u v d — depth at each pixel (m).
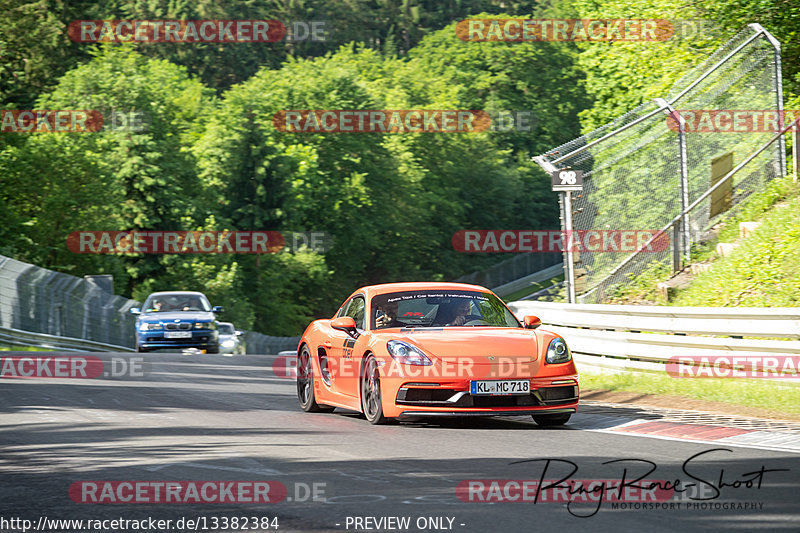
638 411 21.47
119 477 14.12
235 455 15.88
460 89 183.12
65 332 68.06
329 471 14.29
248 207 137.88
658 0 53.19
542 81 184.62
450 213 180.00
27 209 107.75
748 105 38.25
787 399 21.22
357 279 170.38
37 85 149.62
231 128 139.50
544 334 19.95
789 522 10.86
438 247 180.88
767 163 39.31
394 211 160.25
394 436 18.00
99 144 115.94
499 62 185.12
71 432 18.84
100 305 72.94
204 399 25.50
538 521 11.03
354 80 156.38
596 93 69.94
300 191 139.88
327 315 162.75
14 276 63.62
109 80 124.94
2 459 15.77
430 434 18.28
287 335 149.12
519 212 191.00
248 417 21.50
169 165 124.12
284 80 152.00
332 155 153.00
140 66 136.25
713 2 49.22
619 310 28.64
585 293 33.06
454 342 19.27
